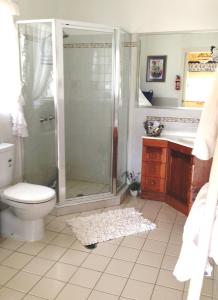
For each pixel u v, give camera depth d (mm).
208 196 1238
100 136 3471
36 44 2975
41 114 3137
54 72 2887
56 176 3082
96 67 3381
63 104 2994
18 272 2143
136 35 3451
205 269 1396
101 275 2131
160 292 1969
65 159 3355
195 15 3203
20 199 2383
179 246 2520
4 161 2662
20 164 3240
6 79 2857
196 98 3361
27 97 3162
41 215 2484
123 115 3561
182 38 3295
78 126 3529
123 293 1953
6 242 2545
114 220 2932
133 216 3035
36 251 2412
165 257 2359
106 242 2562
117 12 3463
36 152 3254
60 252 2402
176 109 3461
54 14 3580
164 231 2771
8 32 2801
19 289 1969
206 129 1266
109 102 3383
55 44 2822
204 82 3295
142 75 3525
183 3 3217
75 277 2102
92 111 3469
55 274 2129
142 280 2084
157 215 3100
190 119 3428
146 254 2396
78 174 3584
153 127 3373
